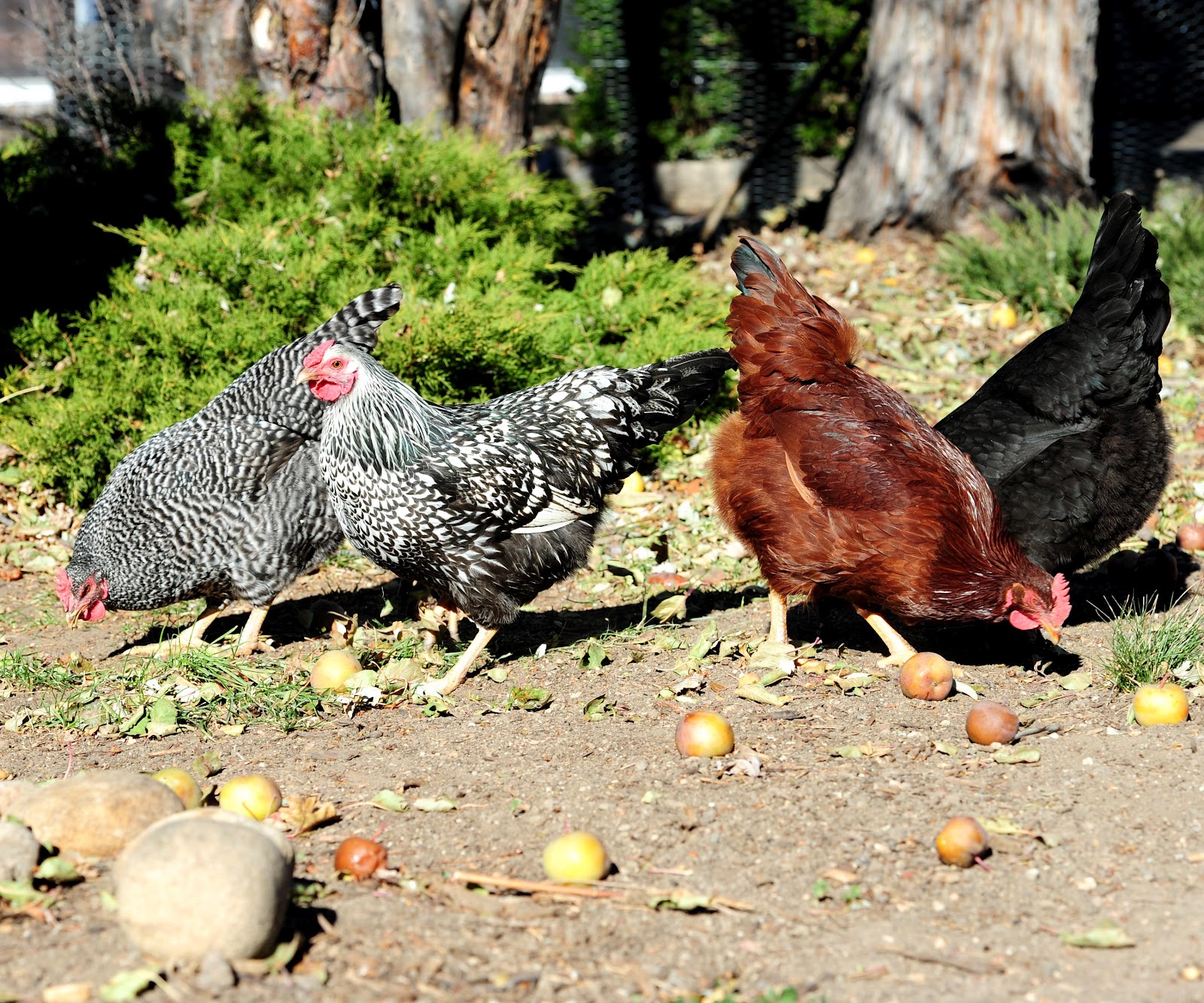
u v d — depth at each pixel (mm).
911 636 5492
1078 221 10062
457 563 4934
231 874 2754
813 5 14047
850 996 2818
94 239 8531
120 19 10922
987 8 10984
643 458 7961
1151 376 5082
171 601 5422
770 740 4254
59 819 3264
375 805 3797
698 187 14484
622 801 3758
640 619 5883
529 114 10203
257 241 7480
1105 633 5398
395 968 2857
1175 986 2846
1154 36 13797
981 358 9094
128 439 7027
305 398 5297
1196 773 3869
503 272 7875
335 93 9336
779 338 4906
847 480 4590
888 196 11531
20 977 2732
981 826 3455
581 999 2785
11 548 6844
